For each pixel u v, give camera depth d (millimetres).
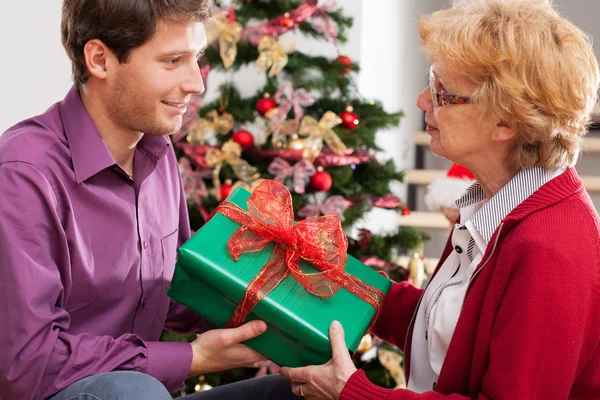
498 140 1373
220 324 1407
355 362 2689
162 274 1541
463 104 1363
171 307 1643
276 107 2516
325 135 2492
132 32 1310
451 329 1391
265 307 1346
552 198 1324
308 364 1391
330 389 1344
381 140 3654
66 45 1392
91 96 1401
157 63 1339
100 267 1410
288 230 1417
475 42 1321
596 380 1314
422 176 3990
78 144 1386
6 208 1278
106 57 1344
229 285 1346
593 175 3988
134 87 1349
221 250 1392
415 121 4375
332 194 2635
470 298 1338
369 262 2613
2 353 1266
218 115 2594
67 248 1339
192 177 2533
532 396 1240
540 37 1312
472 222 1398
